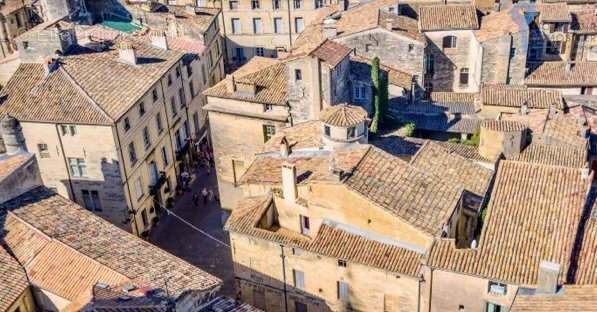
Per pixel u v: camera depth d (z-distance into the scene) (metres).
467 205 54.00
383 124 72.88
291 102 66.12
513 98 74.44
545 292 40.56
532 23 86.06
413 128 72.94
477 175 57.69
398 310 49.66
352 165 52.41
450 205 50.97
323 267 51.19
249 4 108.62
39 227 49.59
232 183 72.75
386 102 72.25
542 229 45.41
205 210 75.19
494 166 63.19
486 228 46.41
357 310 51.62
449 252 45.75
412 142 66.12
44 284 45.69
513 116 70.81
